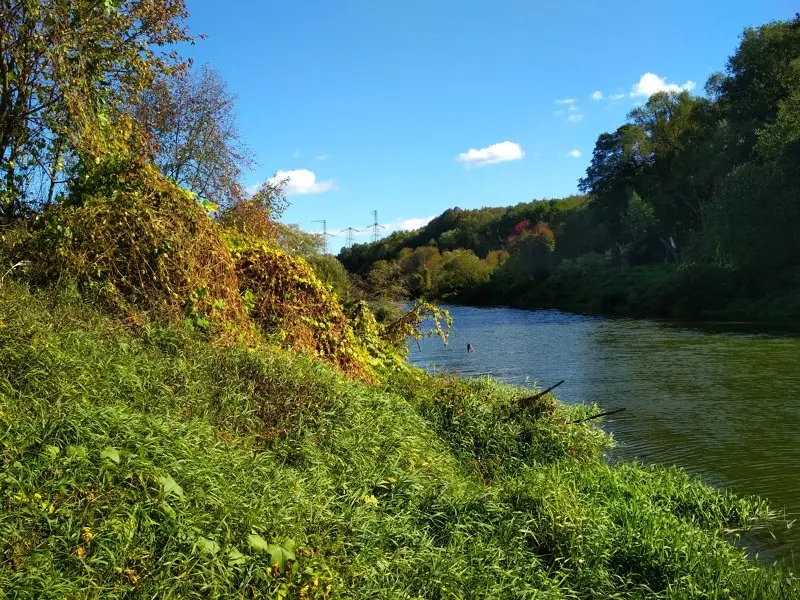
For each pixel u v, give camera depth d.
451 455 7.95
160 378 5.97
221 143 18.30
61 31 7.76
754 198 35.94
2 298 6.22
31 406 4.54
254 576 3.78
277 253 10.12
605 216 70.94
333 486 5.35
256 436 5.83
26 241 7.70
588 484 7.36
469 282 71.94
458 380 11.38
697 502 7.30
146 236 7.73
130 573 3.47
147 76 9.34
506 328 34.50
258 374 6.81
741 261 36.69
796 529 6.87
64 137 8.42
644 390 15.09
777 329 27.28
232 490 4.51
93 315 6.80
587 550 5.38
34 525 3.54
